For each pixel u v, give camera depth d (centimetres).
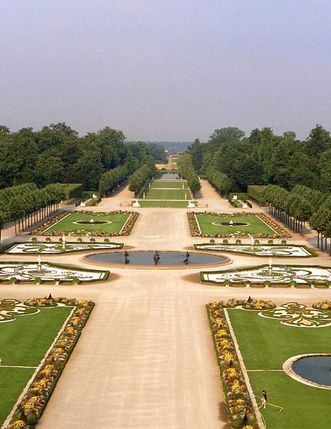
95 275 16350
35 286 15162
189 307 13300
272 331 11644
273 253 19750
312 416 8062
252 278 16112
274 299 14038
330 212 19575
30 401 8225
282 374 9506
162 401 8550
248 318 12462
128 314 12706
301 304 13575
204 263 18000
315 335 11431
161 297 14138
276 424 7838
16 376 9325
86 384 9100
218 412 8225
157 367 9788
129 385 9081
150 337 11238
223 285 15362
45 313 12675
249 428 7531
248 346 10769
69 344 10588
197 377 9394
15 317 12394
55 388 8944
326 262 18450
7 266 17400
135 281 15738
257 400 8531
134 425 7838
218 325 11625
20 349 10506
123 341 11000
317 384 9112
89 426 7806
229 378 9069
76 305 13288
